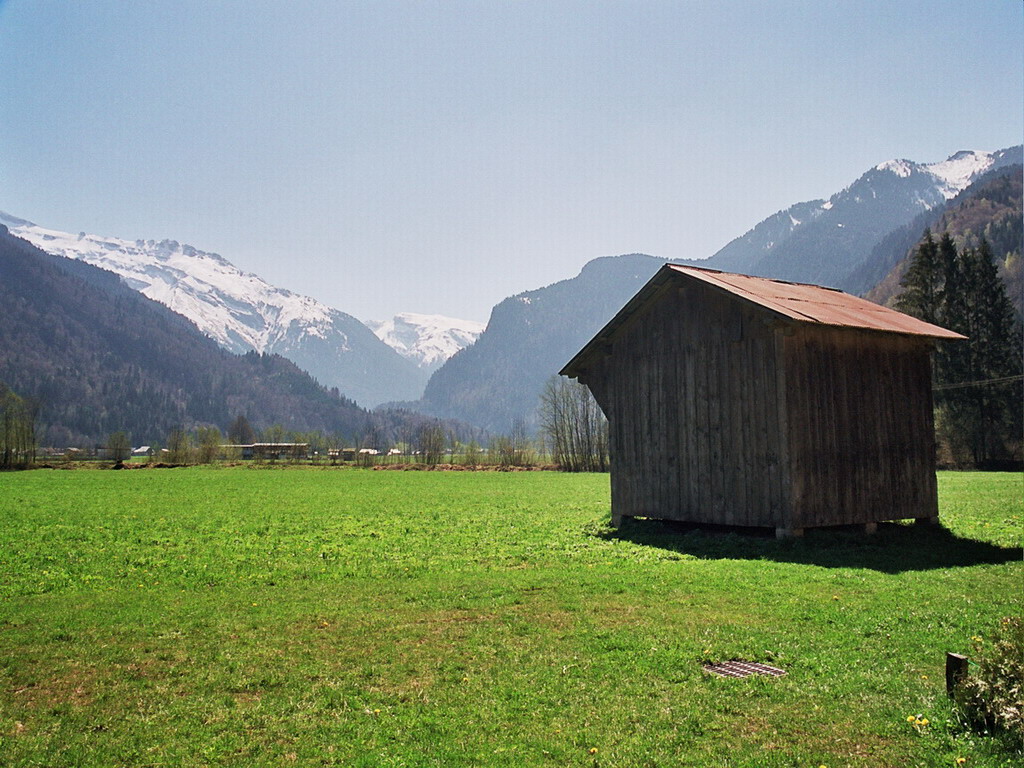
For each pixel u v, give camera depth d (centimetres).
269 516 3897
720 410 2678
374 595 1806
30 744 973
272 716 1049
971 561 2173
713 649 1286
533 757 911
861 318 2689
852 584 1800
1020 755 870
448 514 3847
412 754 923
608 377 3106
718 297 2708
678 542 2573
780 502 2466
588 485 6606
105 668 1270
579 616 1541
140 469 11725
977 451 9788
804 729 970
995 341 10112
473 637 1402
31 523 3662
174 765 912
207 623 1549
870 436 2659
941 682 1106
